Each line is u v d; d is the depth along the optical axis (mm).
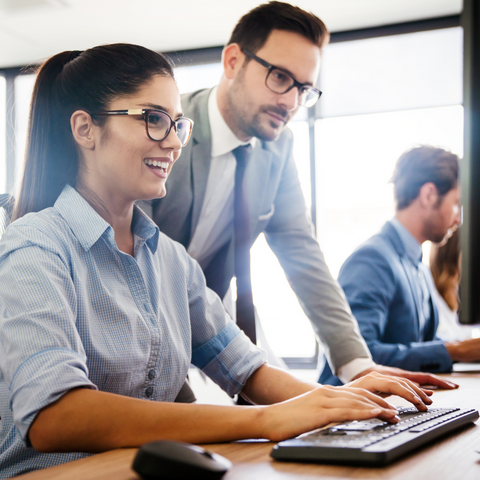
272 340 3996
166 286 1137
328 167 4090
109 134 1018
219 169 1782
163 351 1057
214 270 1909
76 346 815
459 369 1880
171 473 519
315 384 1062
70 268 935
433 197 2094
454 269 2811
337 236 4047
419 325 2092
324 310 1698
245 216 1785
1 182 3729
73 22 3961
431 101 3941
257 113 1712
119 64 1029
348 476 564
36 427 715
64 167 1075
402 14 3861
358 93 4078
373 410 746
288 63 1665
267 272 3928
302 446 632
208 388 3018
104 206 1055
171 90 1064
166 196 1741
